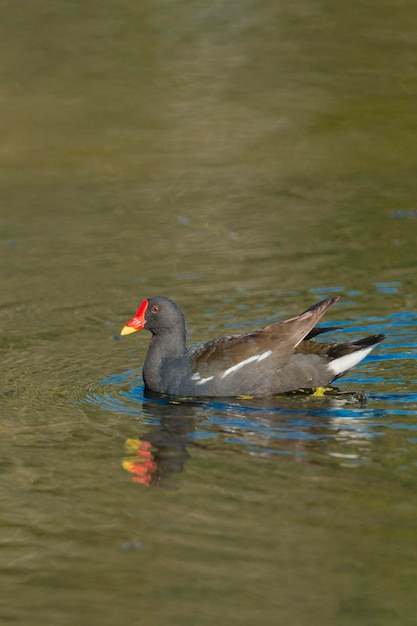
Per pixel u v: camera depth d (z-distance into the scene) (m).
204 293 19.00
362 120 29.20
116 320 18.16
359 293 18.66
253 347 14.92
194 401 14.66
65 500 11.50
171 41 34.16
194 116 29.81
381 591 9.61
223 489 11.57
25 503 11.45
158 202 24.58
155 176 26.36
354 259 20.58
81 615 9.39
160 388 15.17
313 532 10.58
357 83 31.17
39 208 24.33
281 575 9.88
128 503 11.37
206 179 26.03
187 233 22.58
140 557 10.30
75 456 12.69
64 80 31.77
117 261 21.06
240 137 28.44
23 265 20.95
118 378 15.70
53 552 10.44
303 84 31.36
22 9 36.38
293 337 14.92
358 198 24.52
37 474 12.16
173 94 30.92
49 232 22.83
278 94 30.88
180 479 11.89
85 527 10.92
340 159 27.08
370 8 36.19
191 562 10.16
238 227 22.83
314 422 13.52
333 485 11.53
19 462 12.52
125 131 28.97
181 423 13.71
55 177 26.36
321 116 29.56
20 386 15.25
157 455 12.63
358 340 14.95
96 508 11.30
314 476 11.78
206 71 32.34
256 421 13.66
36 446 13.02
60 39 34.22
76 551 10.45
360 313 17.64
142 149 27.91
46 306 18.80
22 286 19.86
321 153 27.48
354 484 11.54
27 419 13.97
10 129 29.14
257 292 18.94
